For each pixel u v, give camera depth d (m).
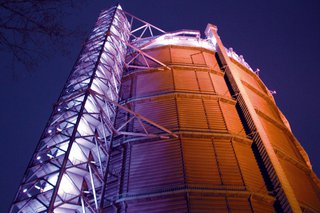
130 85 25.55
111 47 28.28
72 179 17.48
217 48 29.98
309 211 19.39
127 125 21.61
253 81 31.88
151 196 16.25
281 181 17.64
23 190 16.98
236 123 22.02
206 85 24.50
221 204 16.03
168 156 18.39
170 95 22.41
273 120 25.69
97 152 18.50
